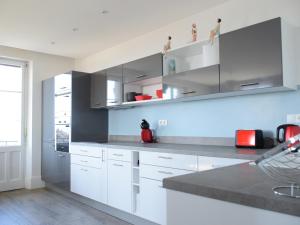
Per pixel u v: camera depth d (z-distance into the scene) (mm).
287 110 2494
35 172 4883
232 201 902
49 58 5113
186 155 2523
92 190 3654
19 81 4961
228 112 2949
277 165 1006
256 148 2543
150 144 3373
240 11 2852
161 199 2729
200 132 3217
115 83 3943
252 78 2369
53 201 4035
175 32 3502
